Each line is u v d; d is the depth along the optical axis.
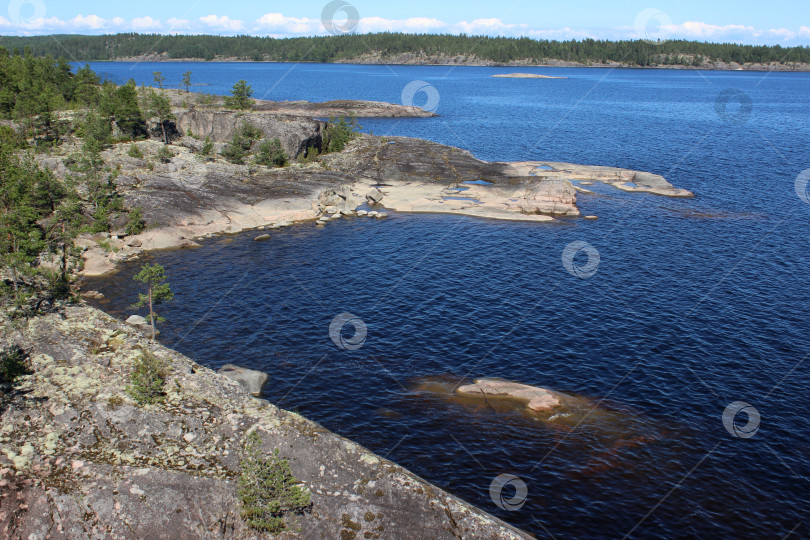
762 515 31.25
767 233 79.12
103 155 93.19
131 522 26.81
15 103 109.44
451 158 117.00
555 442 37.00
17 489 27.27
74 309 44.25
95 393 33.75
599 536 29.77
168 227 75.50
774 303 57.56
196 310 55.09
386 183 103.81
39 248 56.16
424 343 49.75
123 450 30.11
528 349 48.81
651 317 54.69
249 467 28.61
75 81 137.75
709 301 58.06
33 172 71.88
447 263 68.56
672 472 34.41
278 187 92.12
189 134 116.44
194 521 27.14
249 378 42.53
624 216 87.06
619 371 45.44
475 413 39.94
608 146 145.38
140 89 126.88
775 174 114.12
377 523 27.52
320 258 69.81
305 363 46.19
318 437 31.84
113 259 67.81
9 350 36.91
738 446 36.78
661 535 29.86
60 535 26.39
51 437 30.34
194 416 32.75
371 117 198.25
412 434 37.66
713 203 93.94
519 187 101.31
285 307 56.25
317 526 27.34
